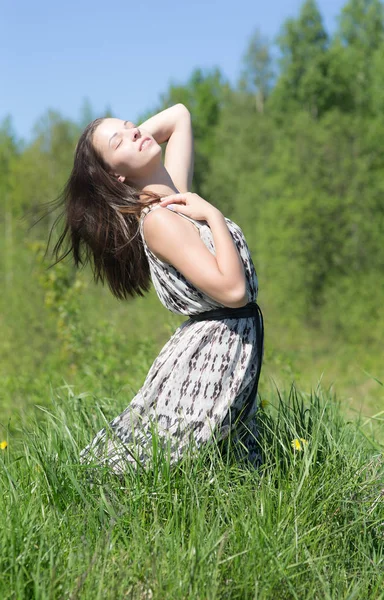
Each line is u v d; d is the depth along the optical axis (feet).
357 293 83.87
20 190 129.08
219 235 10.47
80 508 10.15
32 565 8.64
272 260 90.43
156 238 10.77
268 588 8.52
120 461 10.79
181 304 11.12
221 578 8.59
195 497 10.09
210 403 10.83
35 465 11.29
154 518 9.74
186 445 10.68
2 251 57.77
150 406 11.10
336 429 13.14
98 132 11.41
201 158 135.74
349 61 134.31
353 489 10.84
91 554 8.93
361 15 141.28
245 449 11.18
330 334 80.89
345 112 127.13
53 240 38.88
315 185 90.99
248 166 123.24
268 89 147.95
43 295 43.45
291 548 9.12
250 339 11.10
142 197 11.45
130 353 30.35
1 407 26.86
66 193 12.00
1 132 163.12
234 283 10.32
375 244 89.04
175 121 13.29
